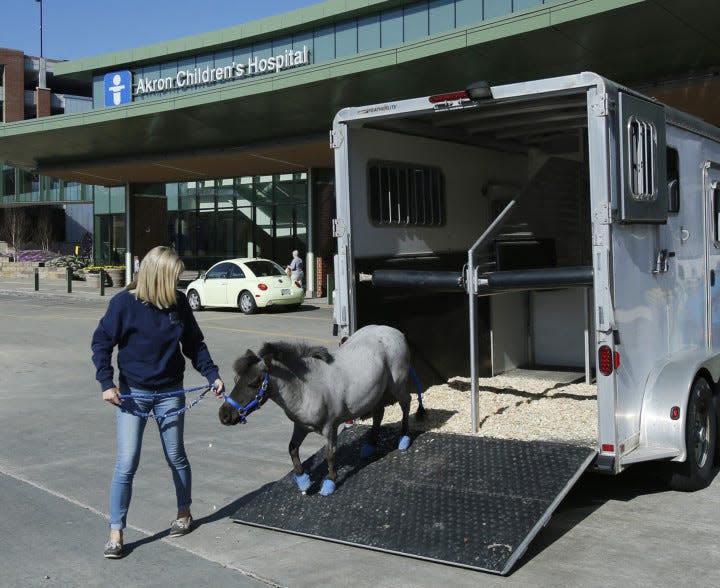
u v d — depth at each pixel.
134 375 5.17
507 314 9.88
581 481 6.76
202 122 24.47
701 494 6.40
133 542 5.51
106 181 34.03
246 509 5.85
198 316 21.78
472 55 17.30
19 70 64.44
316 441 8.38
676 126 6.75
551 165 8.97
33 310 24.23
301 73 20.52
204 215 37.78
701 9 13.86
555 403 7.98
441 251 8.29
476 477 5.62
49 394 11.30
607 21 14.88
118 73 34.44
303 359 5.71
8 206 57.88
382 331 6.46
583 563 4.98
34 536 5.64
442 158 8.36
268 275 22.38
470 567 4.72
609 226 5.50
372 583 4.74
